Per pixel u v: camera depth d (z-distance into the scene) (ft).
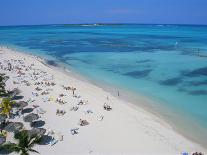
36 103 106.83
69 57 224.74
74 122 89.76
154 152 72.69
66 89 125.80
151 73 160.15
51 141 76.95
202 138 81.10
